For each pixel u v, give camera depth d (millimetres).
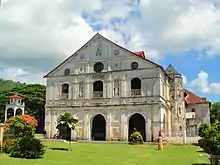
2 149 25438
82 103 50188
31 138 24984
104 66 49750
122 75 48219
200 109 68500
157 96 45500
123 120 46906
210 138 20578
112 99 48219
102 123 52750
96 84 51938
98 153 29719
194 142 43938
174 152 32469
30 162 20859
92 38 51469
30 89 85875
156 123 44875
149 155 29219
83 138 49000
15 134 30500
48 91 53250
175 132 53969
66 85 52844
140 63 47500
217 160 19672
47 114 52531
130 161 24250
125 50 48750
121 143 43344
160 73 46406
